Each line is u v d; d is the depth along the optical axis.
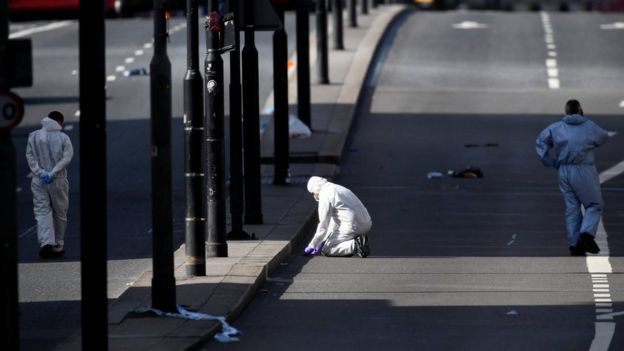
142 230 57.78
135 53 126.44
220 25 47.12
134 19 159.38
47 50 131.00
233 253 48.25
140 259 50.44
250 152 56.25
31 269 48.53
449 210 63.94
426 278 45.94
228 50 46.91
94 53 30.44
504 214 62.59
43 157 50.88
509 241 54.81
